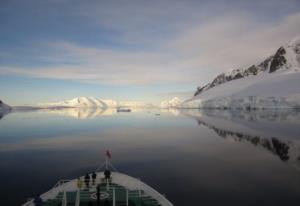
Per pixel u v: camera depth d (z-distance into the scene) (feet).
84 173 109.19
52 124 374.02
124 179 78.95
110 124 374.63
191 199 78.64
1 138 217.97
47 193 67.97
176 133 254.47
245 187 89.71
